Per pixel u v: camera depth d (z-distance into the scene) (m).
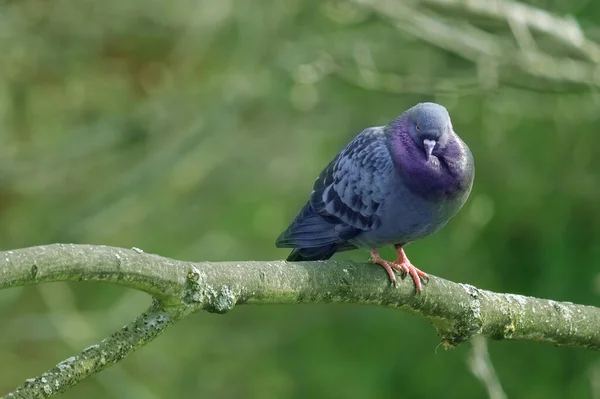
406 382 13.36
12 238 16.70
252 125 16.83
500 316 6.62
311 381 14.18
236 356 15.34
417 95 13.20
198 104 16.30
